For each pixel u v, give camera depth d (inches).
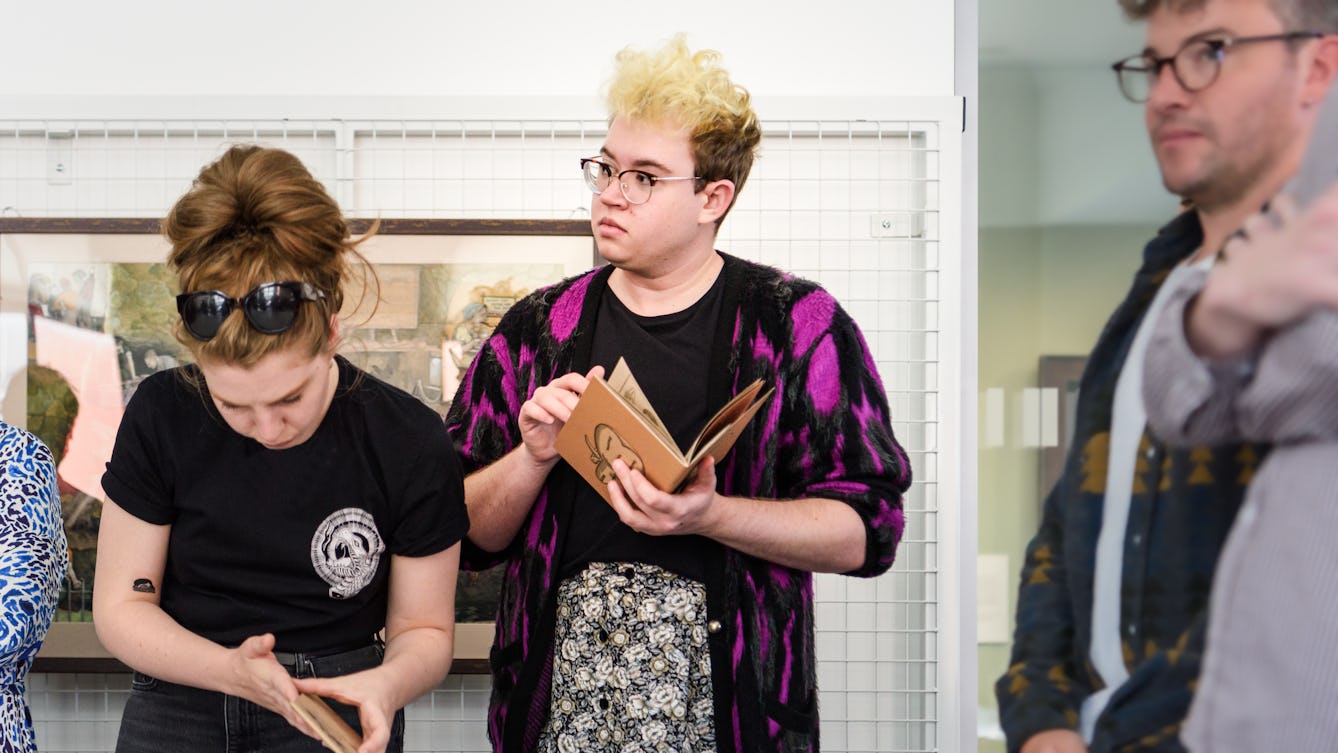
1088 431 72.9
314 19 86.6
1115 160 71.9
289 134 86.2
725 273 58.1
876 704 83.5
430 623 51.9
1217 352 65.0
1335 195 60.1
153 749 48.3
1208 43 65.8
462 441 60.6
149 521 49.3
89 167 86.7
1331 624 58.9
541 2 86.7
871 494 55.1
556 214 86.1
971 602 80.0
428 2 86.7
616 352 56.9
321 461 49.1
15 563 56.1
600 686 51.9
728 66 86.2
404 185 86.2
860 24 85.9
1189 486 66.0
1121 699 69.4
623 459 48.4
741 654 52.7
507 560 62.7
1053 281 75.9
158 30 86.5
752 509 51.4
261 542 48.3
